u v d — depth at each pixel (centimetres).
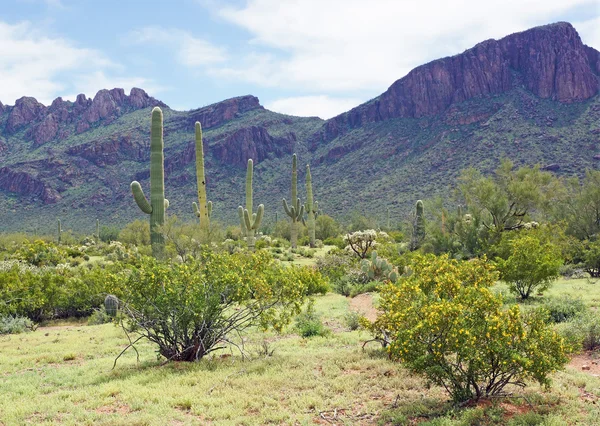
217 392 698
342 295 2044
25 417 640
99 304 1869
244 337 1190
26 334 1477
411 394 668
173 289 887
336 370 785
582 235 3281
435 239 3278
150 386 748
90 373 892
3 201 18838
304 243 5519
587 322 928
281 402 658
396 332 660
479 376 652
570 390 651
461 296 648
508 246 2322
